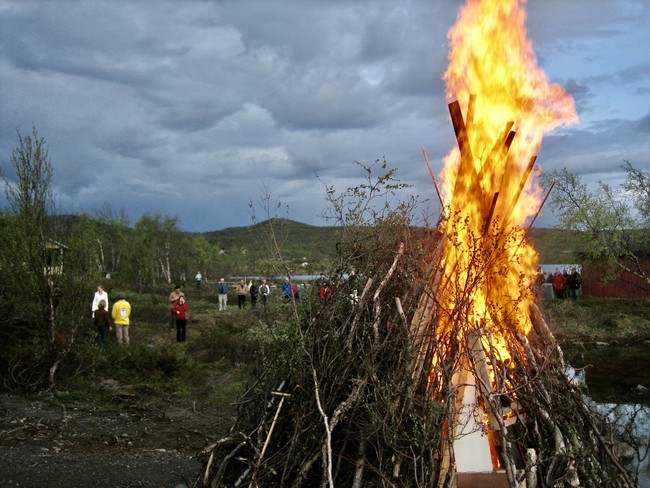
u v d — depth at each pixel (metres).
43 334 11.51
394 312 4.86
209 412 10.13
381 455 4.07
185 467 7.22
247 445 4.62
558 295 28.11
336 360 4.59
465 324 4.57
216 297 34.19
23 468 6.75
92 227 34.62
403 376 4.35
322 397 4.36
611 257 26.66
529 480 3.97
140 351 13.45
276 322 5.20
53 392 10.80
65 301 12.12
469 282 4.74
